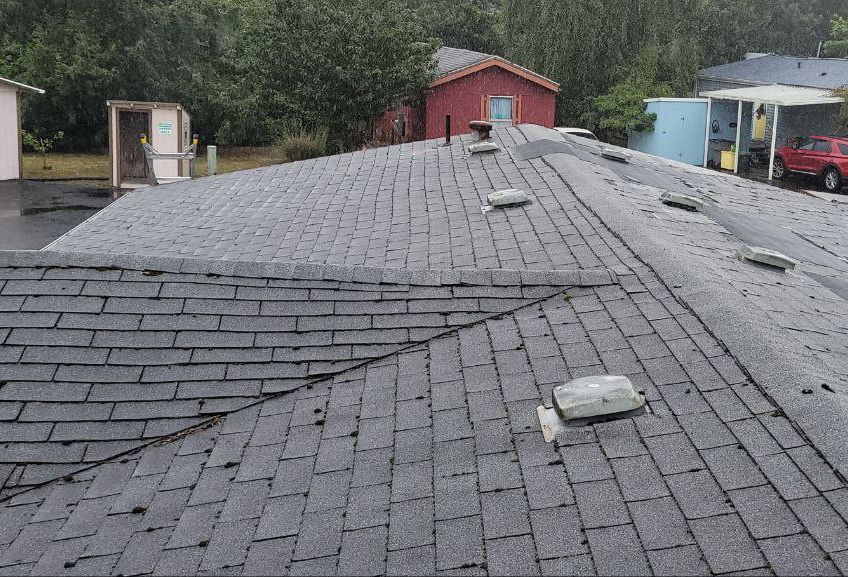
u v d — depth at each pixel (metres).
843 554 2.70
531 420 4.08
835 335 5.14
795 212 11.79
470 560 3.09
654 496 3.24
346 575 3.17
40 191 23.23
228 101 31.77
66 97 32.28
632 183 9.71
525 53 34.78
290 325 5.54
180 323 5.47
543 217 7.73
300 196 11.02
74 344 5.23
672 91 34.34
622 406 3.86
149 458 4.50
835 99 28.92
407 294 5.78
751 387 3.93
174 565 3.48
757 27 47.12
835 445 3.28
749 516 3.00
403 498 3.64
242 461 4.34
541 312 5.42
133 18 32.94
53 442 4.65
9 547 3.84
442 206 9.07
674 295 5.26
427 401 4.55
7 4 31.81
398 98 26.83
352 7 26.61
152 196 11.91
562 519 3.21
